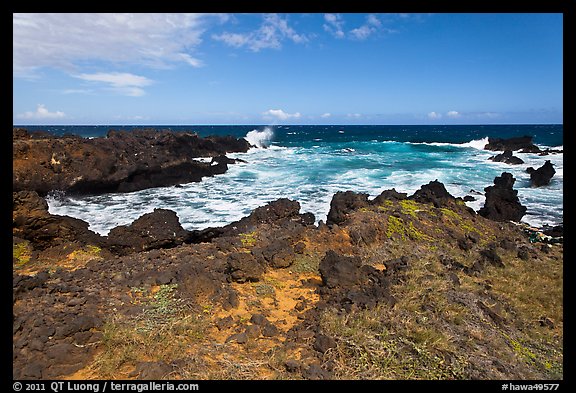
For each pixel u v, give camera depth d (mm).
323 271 7352
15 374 4273
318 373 4594
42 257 10141
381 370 4797
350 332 5477
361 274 7270
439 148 53938
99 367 4539
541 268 9797
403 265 8344
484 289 8305
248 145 51281
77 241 11812
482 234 12836
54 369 4469
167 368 4543
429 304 6738
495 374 5031
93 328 5238
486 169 33031
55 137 27172
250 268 7523
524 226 16172
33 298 5879
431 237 11492
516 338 6441
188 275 6992
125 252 12219
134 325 5344
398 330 5668
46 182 22312
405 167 34438
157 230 12680
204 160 37250
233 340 5352
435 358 5121
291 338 5531
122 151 27266
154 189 26328
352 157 42562
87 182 23891
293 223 11180
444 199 14500
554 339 6559
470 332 6133
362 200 13422
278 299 6973
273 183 27438
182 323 5523
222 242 9688
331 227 10992
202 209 20422
